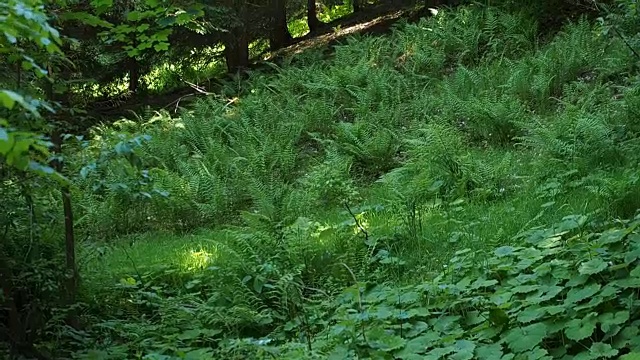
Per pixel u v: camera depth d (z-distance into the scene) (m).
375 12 16.58
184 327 4.64
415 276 4.78
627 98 6.76
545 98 8.63
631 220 4.37
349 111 10.05
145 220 7.85
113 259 6.18
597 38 9.38
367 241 5.37
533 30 10.91
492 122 7.99
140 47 4.57
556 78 8.94
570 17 11.25
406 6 15.66
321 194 7.19
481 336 3.50
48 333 4.14
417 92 9.97
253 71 14.06
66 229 4.40
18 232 4.10
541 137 6.70
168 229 7.78
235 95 12.89
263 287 5.10
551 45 9.86
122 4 7.16
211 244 6.34
